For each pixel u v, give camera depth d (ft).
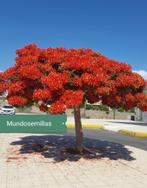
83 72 45.57
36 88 47.01
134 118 160.76
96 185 36.99
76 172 42.42
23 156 51.11
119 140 76.59
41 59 49.08
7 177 39.40
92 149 57.67
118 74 47.32
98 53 51.06
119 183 38.04
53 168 44.16
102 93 44.45
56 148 57.52
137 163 48.73
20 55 50.96
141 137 86.02
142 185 37.52
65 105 43.34
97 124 110.83
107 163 47.91
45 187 35.78
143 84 47.14
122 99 47.55
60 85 43.39
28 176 40.01
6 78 49.96
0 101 189.26
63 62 46.65
